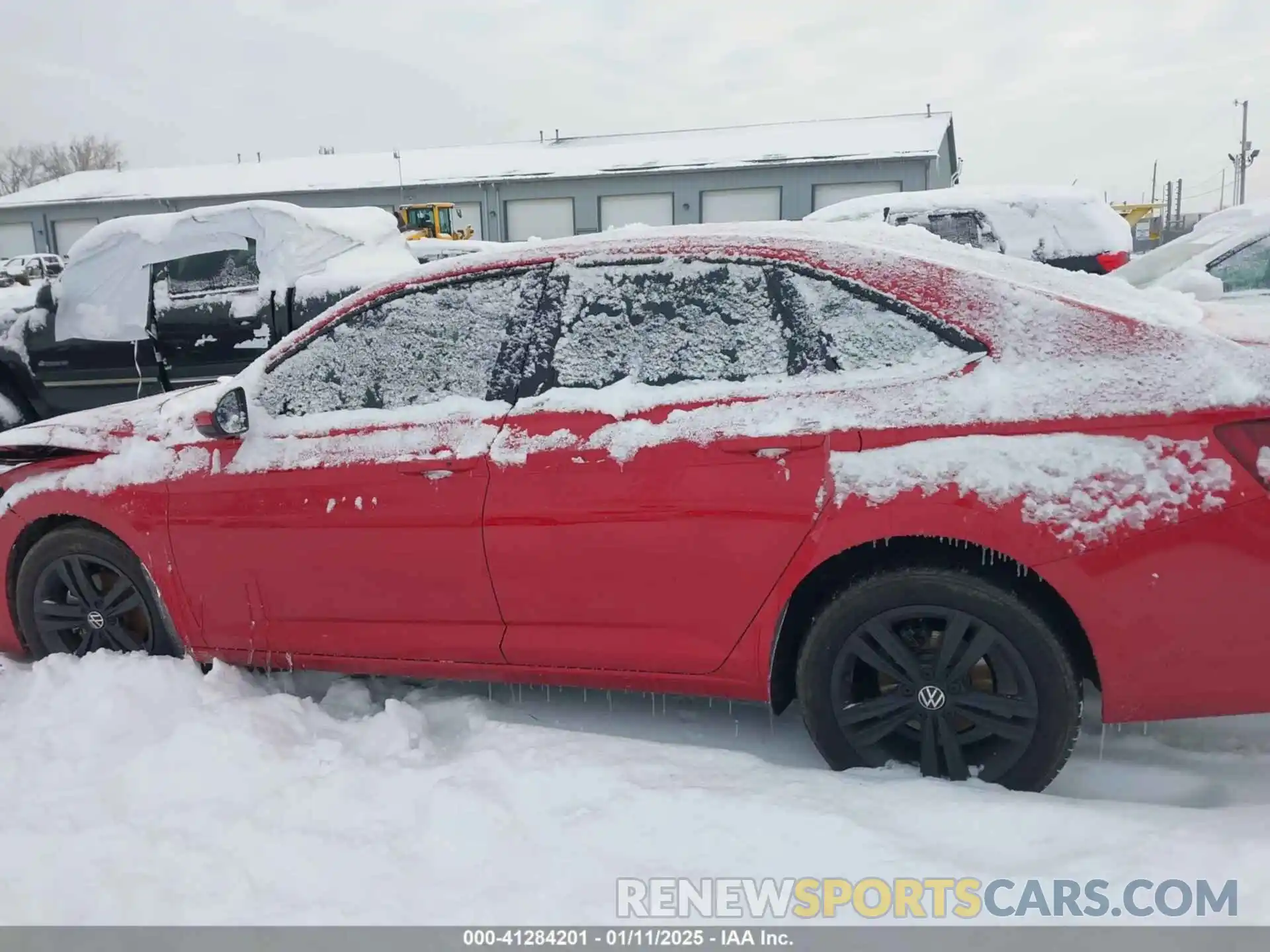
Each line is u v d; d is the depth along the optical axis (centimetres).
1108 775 288
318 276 670
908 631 278
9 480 381
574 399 300
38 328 712
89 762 300
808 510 270
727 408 282
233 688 348
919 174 3005
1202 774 286
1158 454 247
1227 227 702
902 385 271
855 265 286
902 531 262
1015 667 263
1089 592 250
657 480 284
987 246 1075
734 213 3180
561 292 313
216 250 689
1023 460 254
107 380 709
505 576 305
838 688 282
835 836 248
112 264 703
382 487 315
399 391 329
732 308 295
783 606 279
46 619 380
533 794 275
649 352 299
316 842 256
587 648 303
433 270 333
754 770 284
